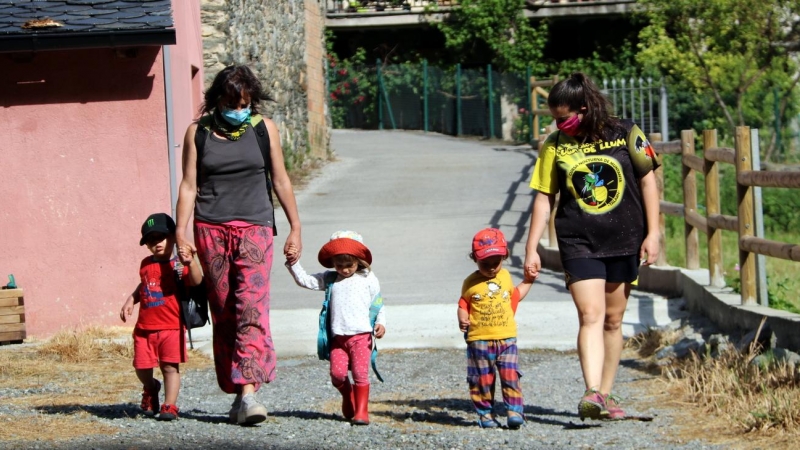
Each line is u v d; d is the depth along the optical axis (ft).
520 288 33.50
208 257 33.14
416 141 152.56
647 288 61.21
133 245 57.21
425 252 77.61
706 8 109.81
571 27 166.30
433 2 165.89
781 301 49.88
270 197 34.09
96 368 46.70
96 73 56.85
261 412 32.55
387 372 44.93
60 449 29.53
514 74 157.58
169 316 34.37
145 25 54.49
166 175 57.06
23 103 56.85
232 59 90.58
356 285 33.83
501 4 159.33
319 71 131.03
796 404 31.81
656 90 119.24
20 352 51.01
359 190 107.14
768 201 93.71
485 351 32.99
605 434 31.60
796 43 110.83
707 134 51.52
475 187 106.32
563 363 45.98
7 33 53.72
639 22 155.94
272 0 108.78
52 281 57.06
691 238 57.16
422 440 31.12
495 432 32.35
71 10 55.62
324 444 30.50
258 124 33.40
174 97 61.93
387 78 172.65
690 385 37.68
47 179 57.00
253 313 32.76
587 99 32.19
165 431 32.35
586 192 32.37
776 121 117.60
